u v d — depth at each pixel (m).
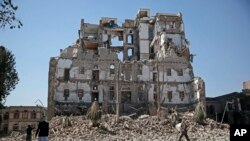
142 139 36.97
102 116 53.59
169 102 73.19
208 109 77.12
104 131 43.56
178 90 74.62
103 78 72.56
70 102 69.00
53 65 71.12
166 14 86.19
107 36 87.88
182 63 77.00
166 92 73.88
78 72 71.69
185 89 75.00
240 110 71.00
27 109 91.12
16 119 90.12
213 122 51.59
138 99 72.38
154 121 50.53
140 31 88.94
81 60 72.62
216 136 40.44
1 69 58.00
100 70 73.00
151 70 75.19
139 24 89.44
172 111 62.31
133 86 72.94
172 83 74.81
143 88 73.25
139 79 73.94
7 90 62.25
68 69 71.62
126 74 74.25
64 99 69.06
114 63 73.88
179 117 54.12
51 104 66.94
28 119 90.56
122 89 72.25
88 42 84.94
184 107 72.69
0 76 57.94
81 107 67.94
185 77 76.06
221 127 50.16
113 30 89.31
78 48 73.62
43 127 19.72
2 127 89.12
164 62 76.06
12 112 90.44
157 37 84.25
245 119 66.56
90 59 73.19
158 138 38.19
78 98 69.88
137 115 64.88
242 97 74.62
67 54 72.56
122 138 38.09
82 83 71.12
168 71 75.81
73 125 48.19
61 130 44.75
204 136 40.38
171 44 80.19
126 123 47.34
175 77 75.56
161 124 49.00
